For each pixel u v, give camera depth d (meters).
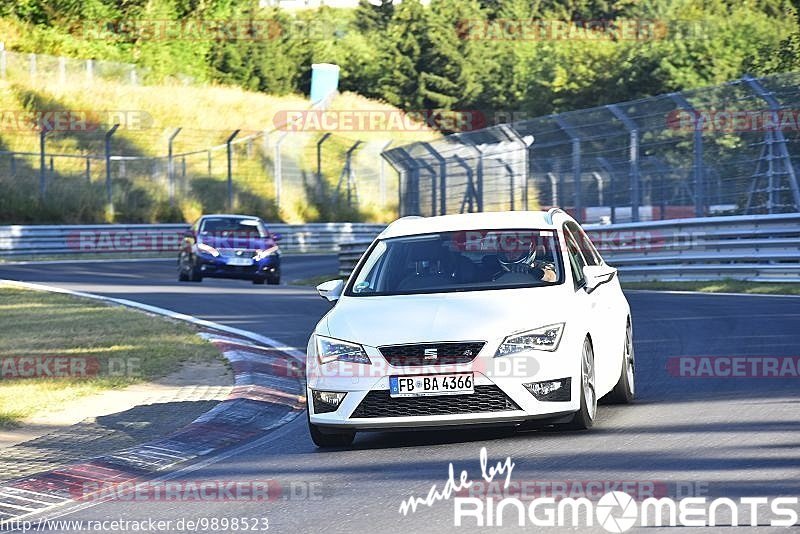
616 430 25.72
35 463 25.69
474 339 24.83
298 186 161.38
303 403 33.75
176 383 35.91
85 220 128.25
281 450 26.58
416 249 28.80
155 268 99.31
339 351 25.56
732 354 37.16
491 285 27.27
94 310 56.88
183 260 83.69
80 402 32.97
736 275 66.75
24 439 28.31
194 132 163.88
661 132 83.44
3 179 128.88
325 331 26.27
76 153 142.75
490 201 96.88
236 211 146.75
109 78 179.00
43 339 45.50
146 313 56.19
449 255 28.36
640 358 37.88
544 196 93.19
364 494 20.98
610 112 79.19
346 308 27.03
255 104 185.75
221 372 37.88
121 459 26.02
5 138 140.00
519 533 17.42
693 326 45.44
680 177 87.75
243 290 70.94
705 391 30.91
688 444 23.53
